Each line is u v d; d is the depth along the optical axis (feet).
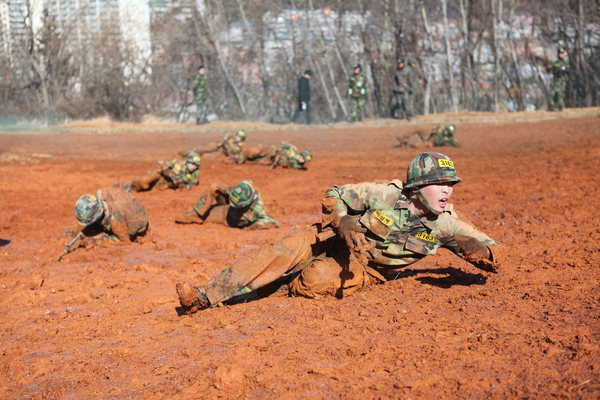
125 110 150.30
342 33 150.00
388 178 63.67
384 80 148.25
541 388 14.83
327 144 103.65
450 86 145.38
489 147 91.20
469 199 48.32
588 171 59.77
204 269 29.50
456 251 21.75
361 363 16.99
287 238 22.24
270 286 23.76
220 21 150.82
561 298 21.80
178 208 48.93
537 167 66.13
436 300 22.47
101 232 36.60
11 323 22.85
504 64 150.10
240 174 68.95
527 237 33.37
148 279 28.22
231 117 151.33
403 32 144.56
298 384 15.94
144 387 16.51
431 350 17.53
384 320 20.48
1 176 69.36
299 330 19.92
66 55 147.13
